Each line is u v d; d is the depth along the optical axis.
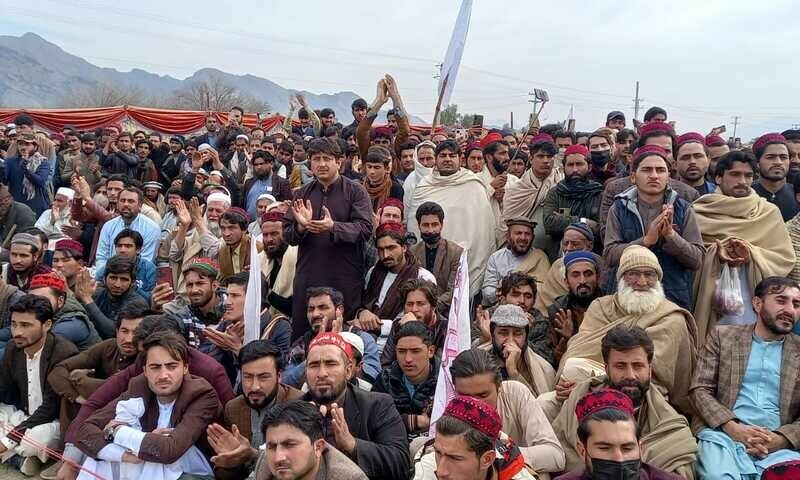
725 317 5.21
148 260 7.70
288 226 6.22
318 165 6.14
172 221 9.43
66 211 9.41
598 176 7.51
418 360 5.00
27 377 5.77
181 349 4.73
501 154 9.23
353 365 5.05
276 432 3.65
